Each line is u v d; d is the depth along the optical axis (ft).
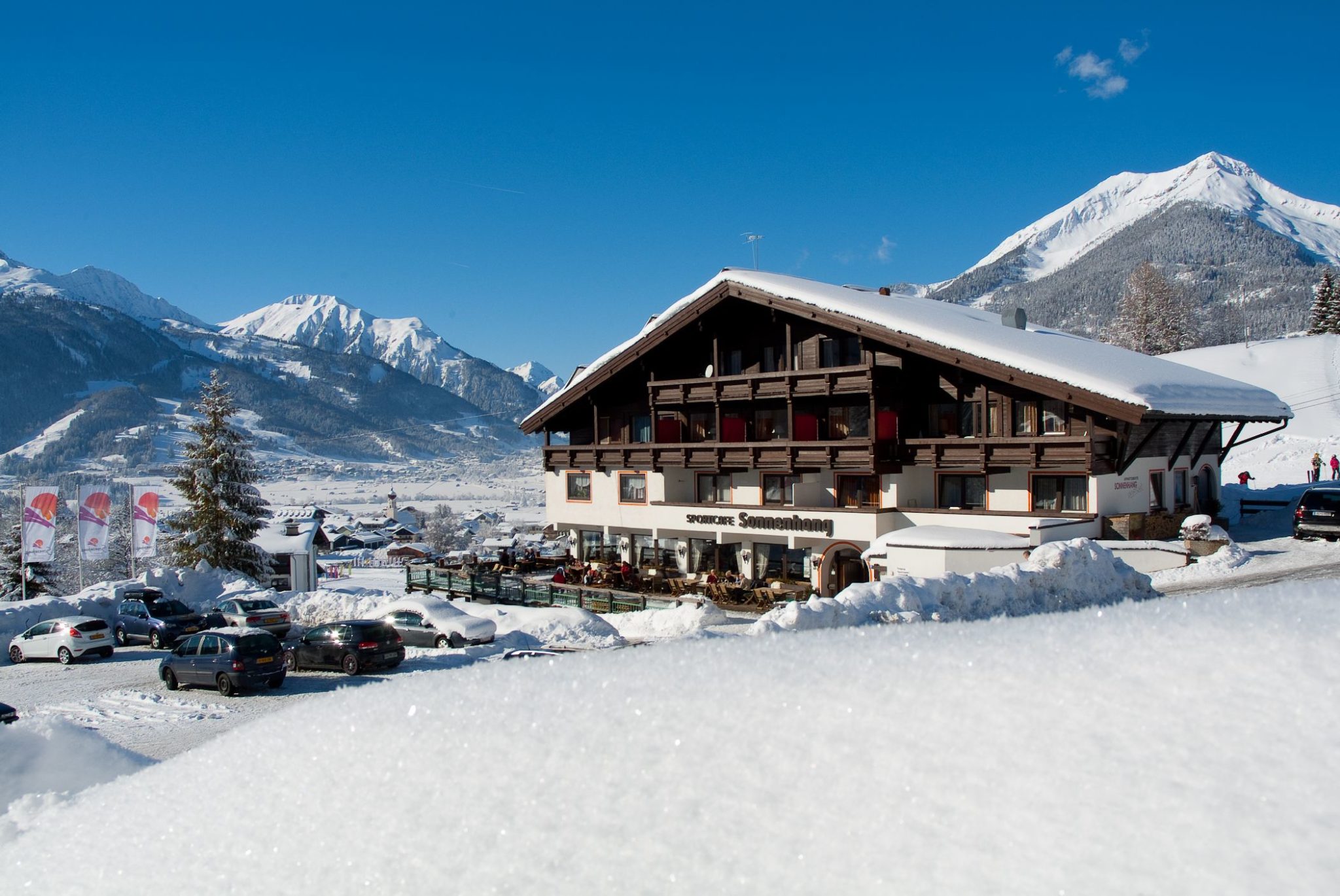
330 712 15.02
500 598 118.62
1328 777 8.63
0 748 23.86
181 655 72.33
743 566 114.32
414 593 129.18
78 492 138.10
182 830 13.08
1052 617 14.07
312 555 176.14
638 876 9.47
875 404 96.68
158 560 207.31
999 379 87.66
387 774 12.53
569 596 109.50
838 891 8.64
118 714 63.10
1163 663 11.13
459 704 14.06
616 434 130.52
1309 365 237.66
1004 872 8.38
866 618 45.03
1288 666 10.51
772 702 12.03
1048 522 84.94
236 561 164.35
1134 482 90.68
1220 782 8.85
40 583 199.31
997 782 9.53
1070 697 10.77
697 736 11.57
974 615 47.80
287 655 81.15
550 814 10.75
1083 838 8.55
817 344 105.60
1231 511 113.09
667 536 120.57
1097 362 91.81
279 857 11.55
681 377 121.39
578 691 13.64
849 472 101.19
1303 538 90.94
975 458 92.02
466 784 11.80
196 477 164.66
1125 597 54.03
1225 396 99.04
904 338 93.09
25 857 14.40
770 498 113.70
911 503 100.37
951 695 11.32
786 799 10.05
